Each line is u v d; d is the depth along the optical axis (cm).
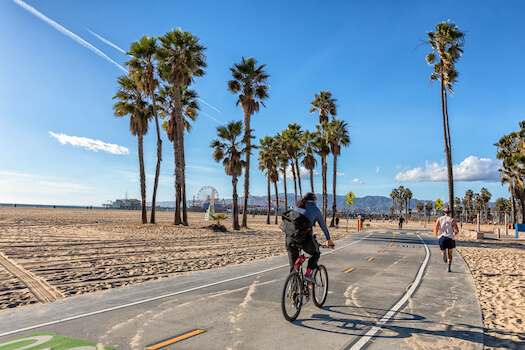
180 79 2750
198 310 534
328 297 639
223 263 1073
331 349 388
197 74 3042
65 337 411
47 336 414
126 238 1817
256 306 562
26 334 421
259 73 3092
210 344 395
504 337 442
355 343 407
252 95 3088
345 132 4334
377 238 2348
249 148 3067
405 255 1338
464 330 460
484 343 417
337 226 4334
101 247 1402
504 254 1463
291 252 514
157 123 2903
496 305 603
